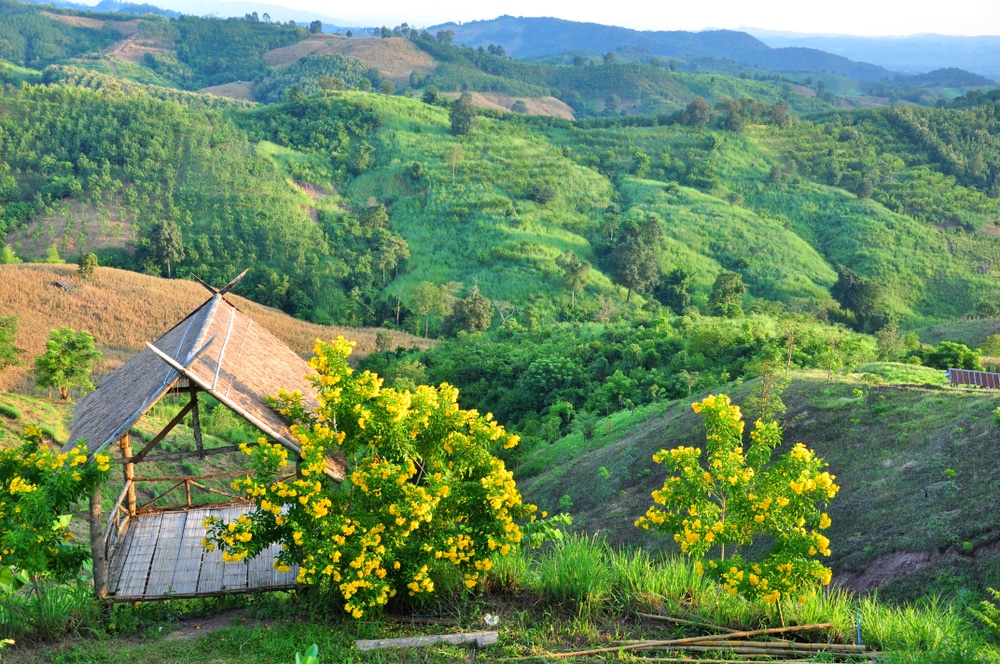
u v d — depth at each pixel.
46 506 7.44
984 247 121.12
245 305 84.50
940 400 26.45
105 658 7.20
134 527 10.55
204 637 7.79
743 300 104.50
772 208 137.38
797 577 7.13
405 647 7.20
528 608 8.17
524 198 129.75
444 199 126.06
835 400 29.45
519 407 52.97
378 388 7.87
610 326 71.38
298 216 115.50
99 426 8.88
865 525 21.36
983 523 18.28
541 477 36.91
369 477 7.57
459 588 8.35
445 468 8.20
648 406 41.81
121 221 109.69
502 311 92.25
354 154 139.25
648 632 7.69
